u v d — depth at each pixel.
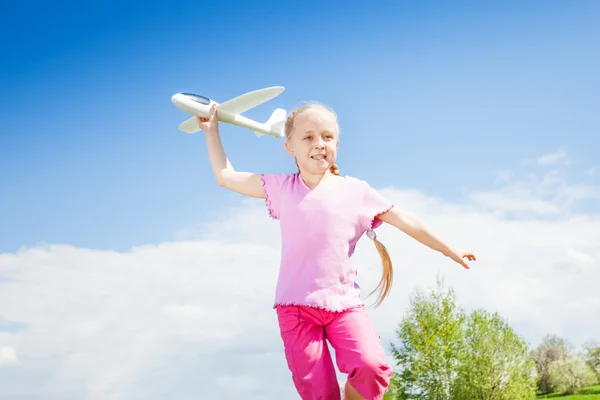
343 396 3.37
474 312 28.34
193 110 4.17
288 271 3.43
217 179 3.97
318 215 3.42
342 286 3.39
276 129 4.79
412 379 27.92
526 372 28.31
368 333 3.31
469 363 27.78
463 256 3.54
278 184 3.66
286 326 3.37
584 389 35.81
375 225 3.62
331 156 3.56
